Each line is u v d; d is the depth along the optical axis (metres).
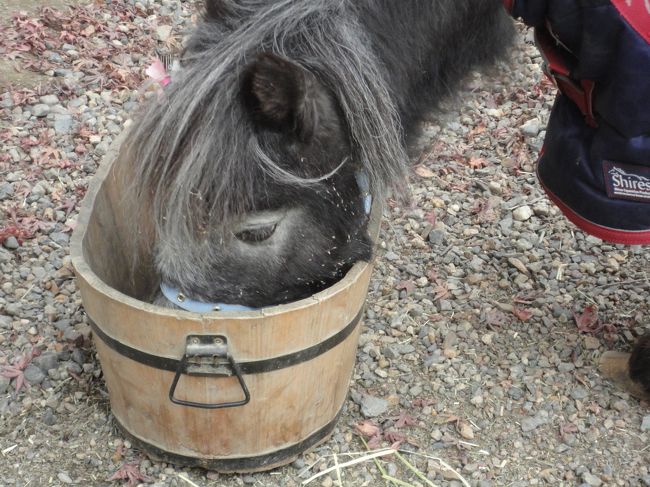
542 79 2.65
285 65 1.21
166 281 1.37
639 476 1.61
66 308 1.86
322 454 1.61
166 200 1.29
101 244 1.64
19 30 2.66
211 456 1.52
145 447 1.56
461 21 1.52
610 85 1.42
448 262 2.06
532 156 2.40
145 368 1.42
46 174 2.20
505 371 1.80
